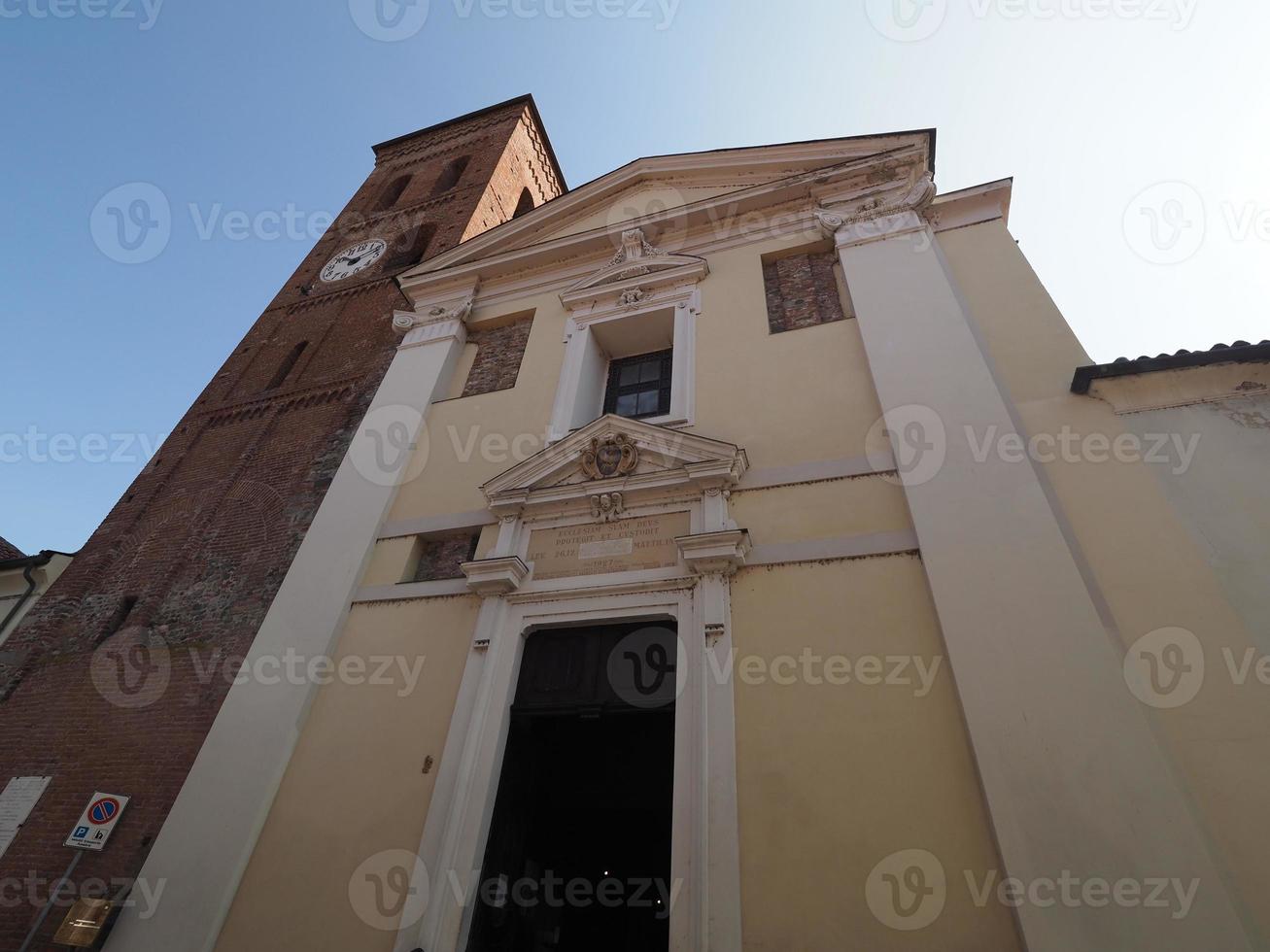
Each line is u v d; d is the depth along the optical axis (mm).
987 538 6117
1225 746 4762
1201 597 5434
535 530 8148
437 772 6477
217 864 6391
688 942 5020
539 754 7285
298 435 12281
